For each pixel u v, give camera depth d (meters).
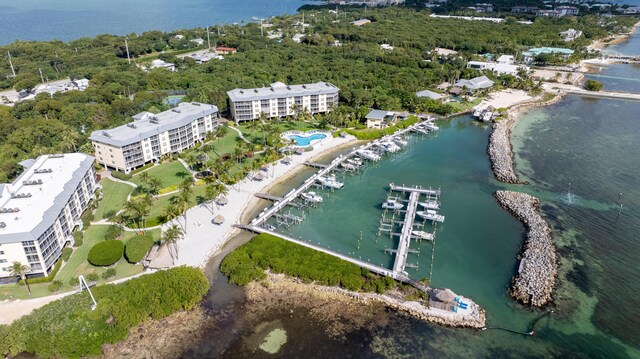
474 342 106.88
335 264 130.12
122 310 108.94
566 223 156.25
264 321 112.50
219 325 111.25
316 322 112.25
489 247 144.25
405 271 132.12
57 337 101.50
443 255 140.00
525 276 127.31
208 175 186.62
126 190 174.25
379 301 118.56
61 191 140.12
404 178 194.12
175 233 129.00
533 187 183.00
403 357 102.62
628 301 119.94
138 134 188.25
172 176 186.00
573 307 117.75
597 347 105.88
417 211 165.12
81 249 136.88
